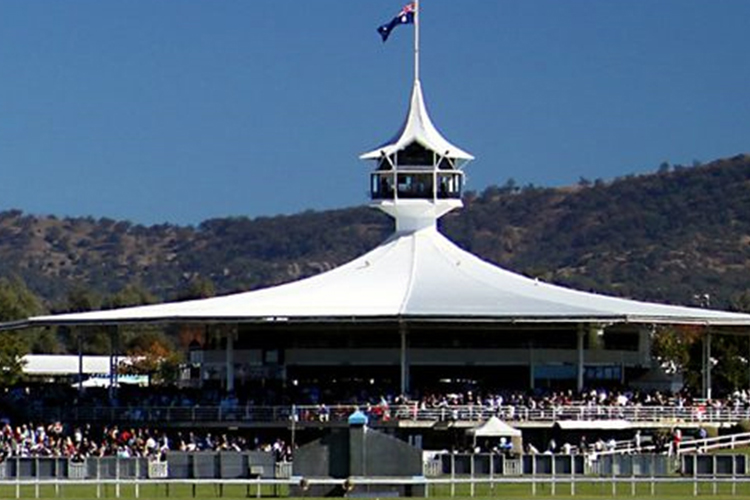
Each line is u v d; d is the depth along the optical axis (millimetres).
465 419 169625
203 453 139250
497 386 191750
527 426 170125
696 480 127312
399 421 169125
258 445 169125
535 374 192125
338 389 187375
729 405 180625
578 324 185375
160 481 122562
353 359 193000
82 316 189625
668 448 163875
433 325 187625
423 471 130750
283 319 179000
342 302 186750
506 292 190250
